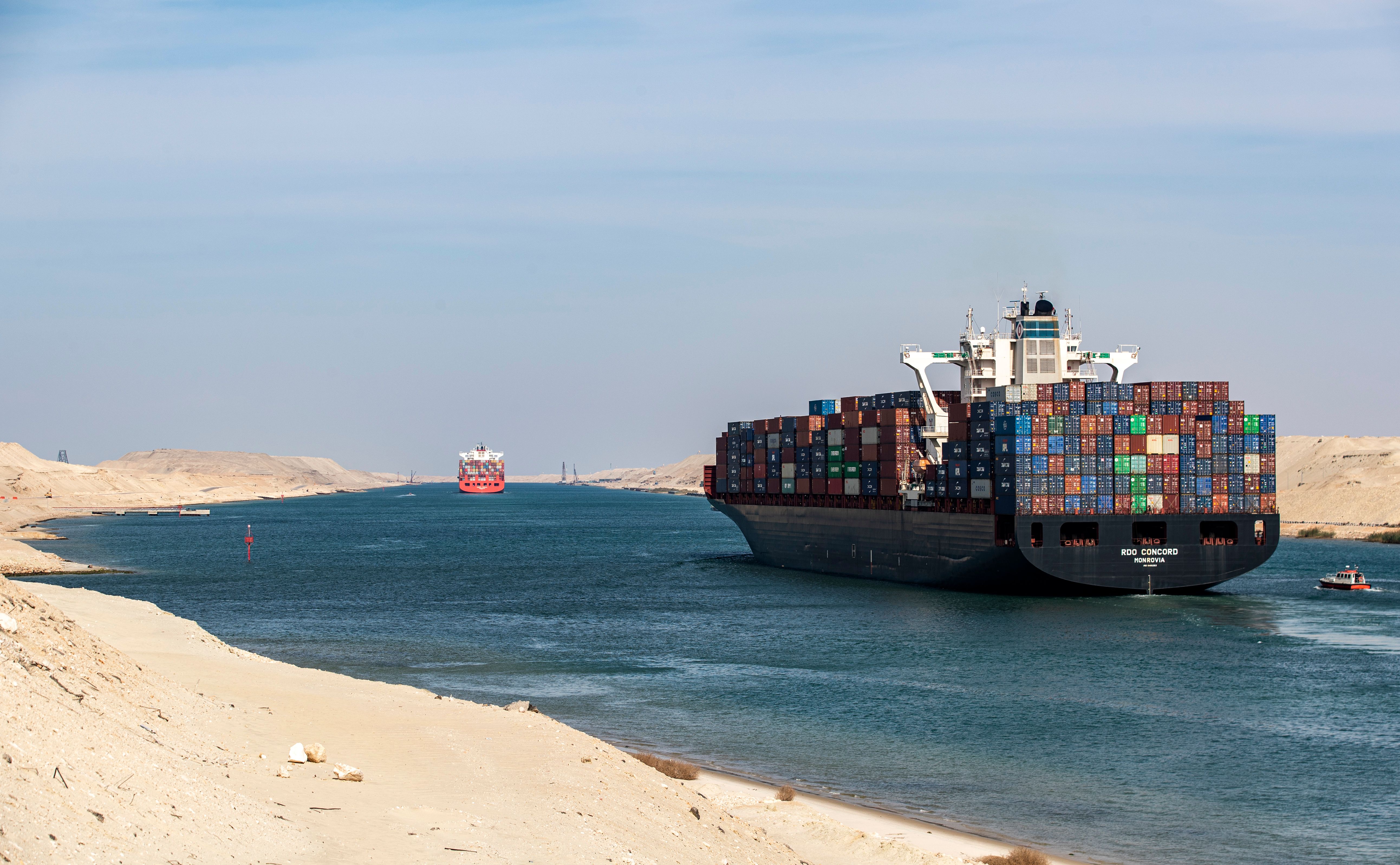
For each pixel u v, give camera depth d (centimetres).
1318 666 6194
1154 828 3478
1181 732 4728
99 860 1531
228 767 2244
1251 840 3375
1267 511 8700
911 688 5628
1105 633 7312
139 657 3916
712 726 4794
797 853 2969
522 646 6975
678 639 7238
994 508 8775
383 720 3231
